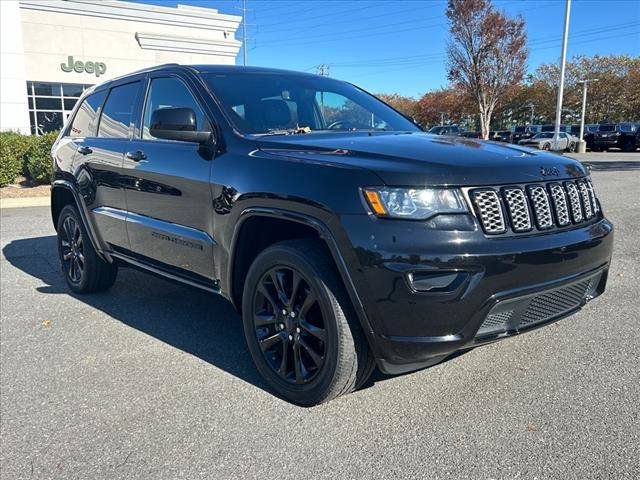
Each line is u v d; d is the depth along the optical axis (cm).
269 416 298
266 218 316
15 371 361
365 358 287
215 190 336
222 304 495
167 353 386
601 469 245
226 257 336
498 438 271
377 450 264
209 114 365
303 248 294
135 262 436
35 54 2609
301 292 301
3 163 1374
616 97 5162
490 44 3303
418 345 262
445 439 271
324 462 256
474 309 261
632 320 429
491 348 377
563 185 306
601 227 324
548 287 281
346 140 326
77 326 442
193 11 3066
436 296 256
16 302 509
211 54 3055
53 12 2628
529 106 5906
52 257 699
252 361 371
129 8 2806
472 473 245
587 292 325
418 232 257
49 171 1378
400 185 261
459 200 265
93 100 517
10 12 2238
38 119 2670
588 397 309
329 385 289
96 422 296
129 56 2841
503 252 264
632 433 272
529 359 359
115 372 357
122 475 251
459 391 319
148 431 287
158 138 373
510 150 322
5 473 255
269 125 370
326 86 448
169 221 383
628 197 1109
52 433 287
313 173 285
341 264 270
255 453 265
